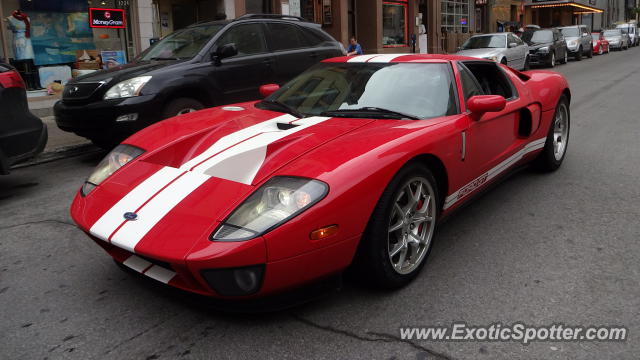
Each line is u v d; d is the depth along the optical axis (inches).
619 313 100.7
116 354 90.9
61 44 444.5
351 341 93.0
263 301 92.5
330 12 725.3
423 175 112.9
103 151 269.7
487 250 130.9
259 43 272.8
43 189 199.9
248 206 90.7
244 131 120.3
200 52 246.8
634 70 671.1
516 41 674.2
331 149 103.9
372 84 138.4
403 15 896.3
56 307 107.4
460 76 140.6
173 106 231.0
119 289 114.7
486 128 139.2
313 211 89.7
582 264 122.0
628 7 2810.0
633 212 155.8
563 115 201.6
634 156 221.5
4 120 181.3
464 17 1126.4
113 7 470.0
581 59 958.4
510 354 88.8
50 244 142.2
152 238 90.2
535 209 160.2
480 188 144.8
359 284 113.3
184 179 102.0
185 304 107.3
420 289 111.4
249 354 89.8
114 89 218.2
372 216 100.6
